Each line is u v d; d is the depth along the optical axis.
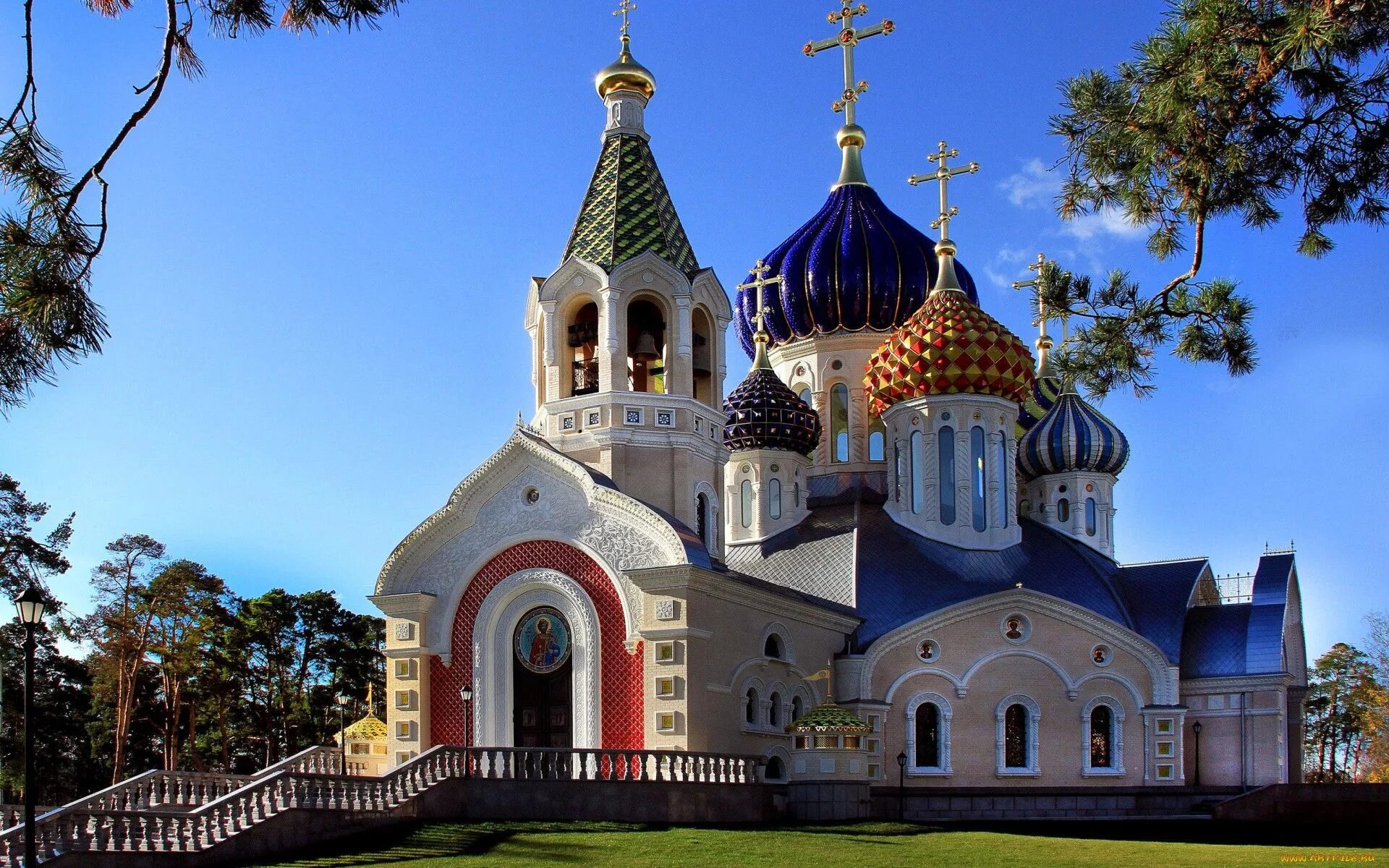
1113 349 25.83
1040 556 64.31
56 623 79.56
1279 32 20.56
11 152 16.77
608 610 49.06
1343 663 119.00
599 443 53.31
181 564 84.44
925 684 57.03
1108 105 23.12
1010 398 65.50
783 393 66.69
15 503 72.31
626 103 59.22
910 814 55.00
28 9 16.58
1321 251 23.86
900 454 65.44
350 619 95.19
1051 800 56.91
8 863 34.34
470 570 51.62
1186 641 62.97
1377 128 22.05
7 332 16.66
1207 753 60.94
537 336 56.84
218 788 49.03
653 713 46.81
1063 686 58.25
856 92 76.31
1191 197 22.64
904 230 73.88
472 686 50.78
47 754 85.81
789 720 52.81
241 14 17.98
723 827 42.22
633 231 56.12
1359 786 54.69
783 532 65.25
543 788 42.25
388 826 39.41
